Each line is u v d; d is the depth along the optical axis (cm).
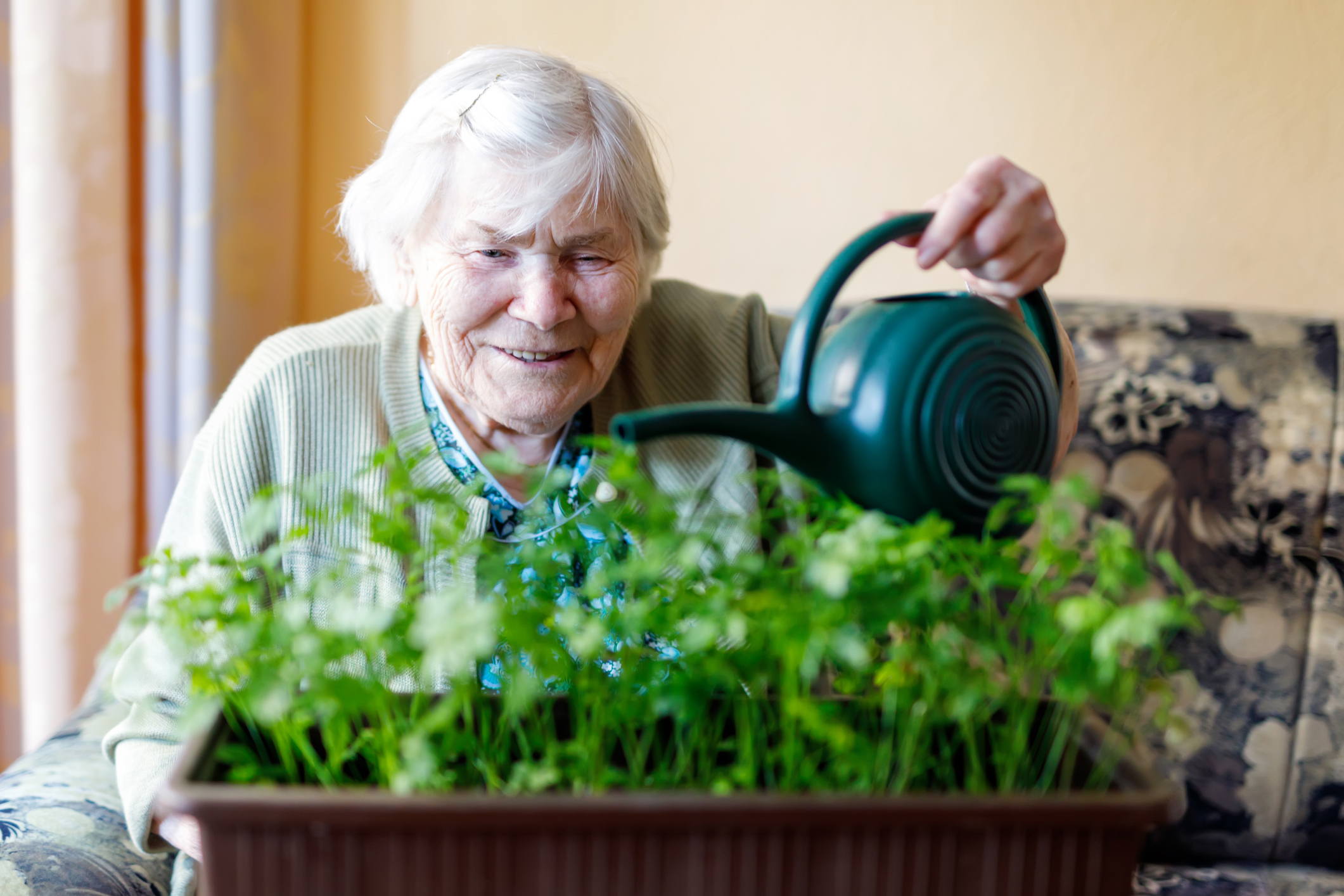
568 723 56
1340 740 122
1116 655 47
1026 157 154
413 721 53
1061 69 151
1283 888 120
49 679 138
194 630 54
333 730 51
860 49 152
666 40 153
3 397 140
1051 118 152
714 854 46
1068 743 55
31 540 136
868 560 46
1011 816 45
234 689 55
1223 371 125
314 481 56
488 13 152
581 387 87
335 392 93
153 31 137
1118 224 154
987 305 55
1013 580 50
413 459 58
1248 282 155
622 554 64
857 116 154
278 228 149
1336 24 147
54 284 130
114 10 130
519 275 81
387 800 44
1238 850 124
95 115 130
